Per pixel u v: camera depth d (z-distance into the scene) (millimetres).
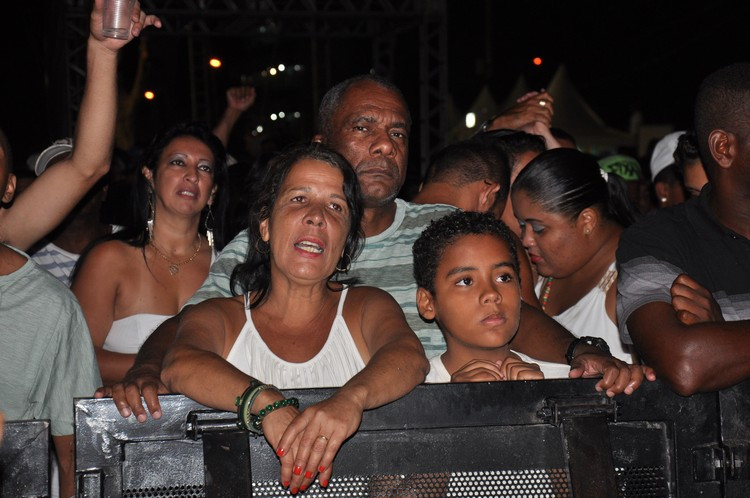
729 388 2264
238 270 2670
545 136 4648
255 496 2027
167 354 2242
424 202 3777
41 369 2609
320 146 2658
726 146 2656
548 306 3795
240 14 10961
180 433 2033
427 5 11266
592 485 2086
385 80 3311
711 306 2459
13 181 2811
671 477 2203
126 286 3801
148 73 16750
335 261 2537
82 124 3020
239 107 8008
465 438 2096
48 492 1998
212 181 3990
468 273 2668
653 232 2768
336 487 2051
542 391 2129
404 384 2109
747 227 2689
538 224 3486
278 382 2494
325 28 12555
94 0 2887
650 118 18297
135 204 3922
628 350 3396
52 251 4156
